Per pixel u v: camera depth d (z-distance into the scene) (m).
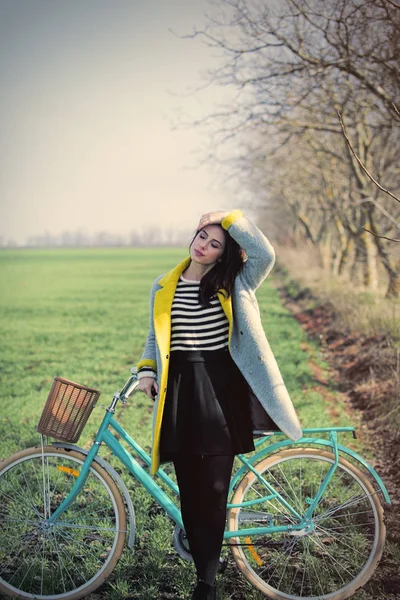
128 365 11.34
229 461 3.42
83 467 3.70
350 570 3.96
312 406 7.87
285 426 3.43
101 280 39.12
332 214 24.06
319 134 17.08
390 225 17.72
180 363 3.48
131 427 7.10
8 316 20.17
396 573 3.96
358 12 8.26
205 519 3.40
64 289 32.25
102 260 72.38
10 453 6.25
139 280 38.84
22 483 5.16
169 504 3.62
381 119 12.35
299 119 12.46
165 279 3.63
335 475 5.43
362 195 14.59
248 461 3.72
